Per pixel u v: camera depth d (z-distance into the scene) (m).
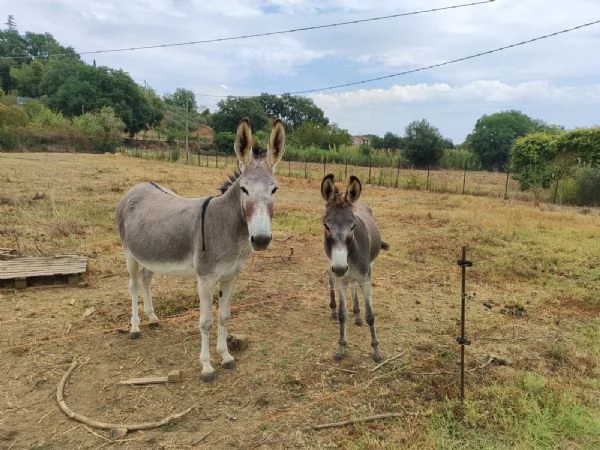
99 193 15.12
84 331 5.21
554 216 13.05
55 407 3.81
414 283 7.24
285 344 5.04
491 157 45.97
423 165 42.94
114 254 8.14
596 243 9.61
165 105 85.50
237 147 3.73
